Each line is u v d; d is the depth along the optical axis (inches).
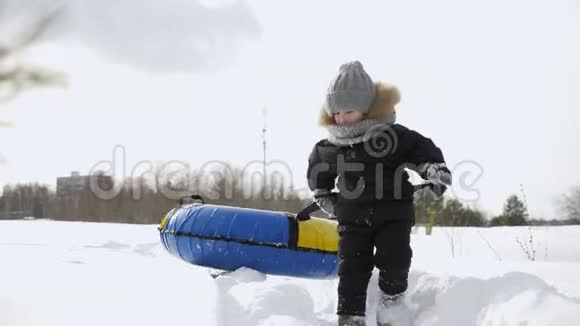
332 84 126.4
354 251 119.5
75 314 92.3
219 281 142.4
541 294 108.0
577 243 291.0
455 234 336.2
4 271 126.2
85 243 269.6
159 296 110.6
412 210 122.9
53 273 127.0
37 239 305.4
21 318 86.6
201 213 163.0
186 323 94.3
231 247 155.3
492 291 115.0
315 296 152.0
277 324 105.0
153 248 258.1
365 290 118.4
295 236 155.7
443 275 127.1
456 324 112.9
